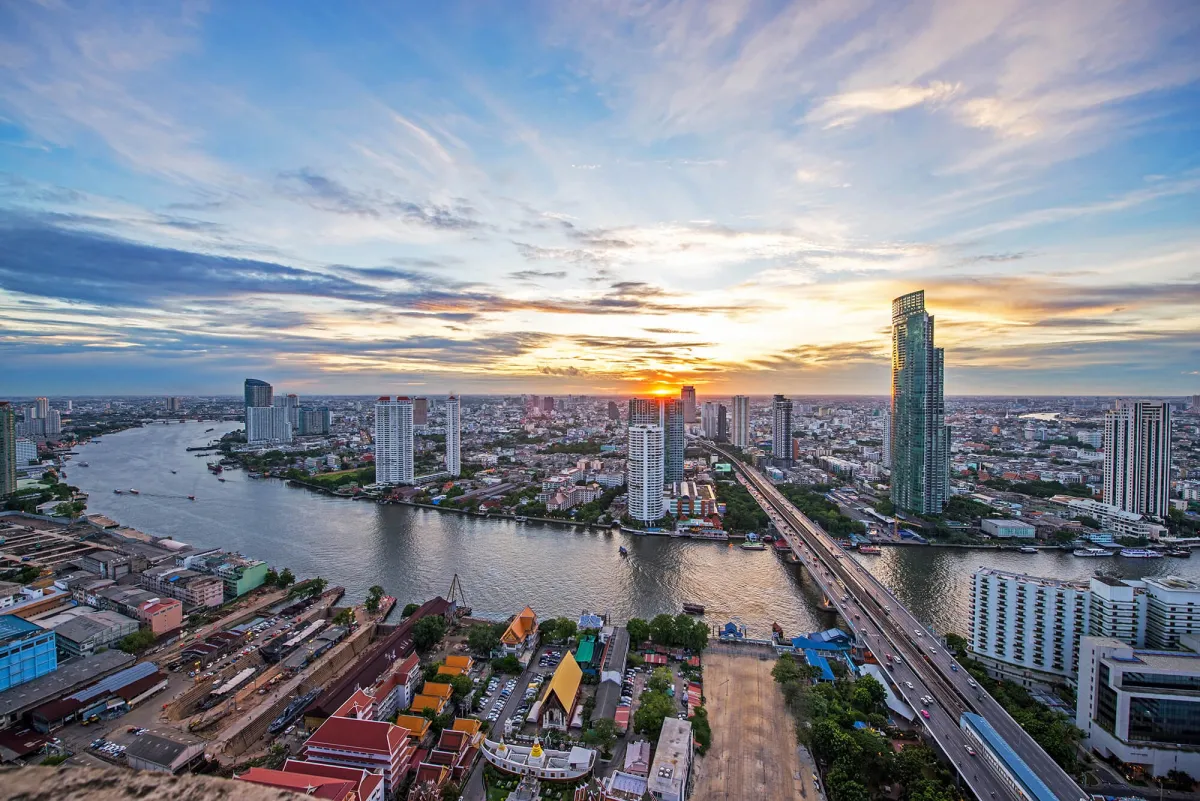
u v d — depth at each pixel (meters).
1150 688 169.88
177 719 195.62
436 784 158.75
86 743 180.00
